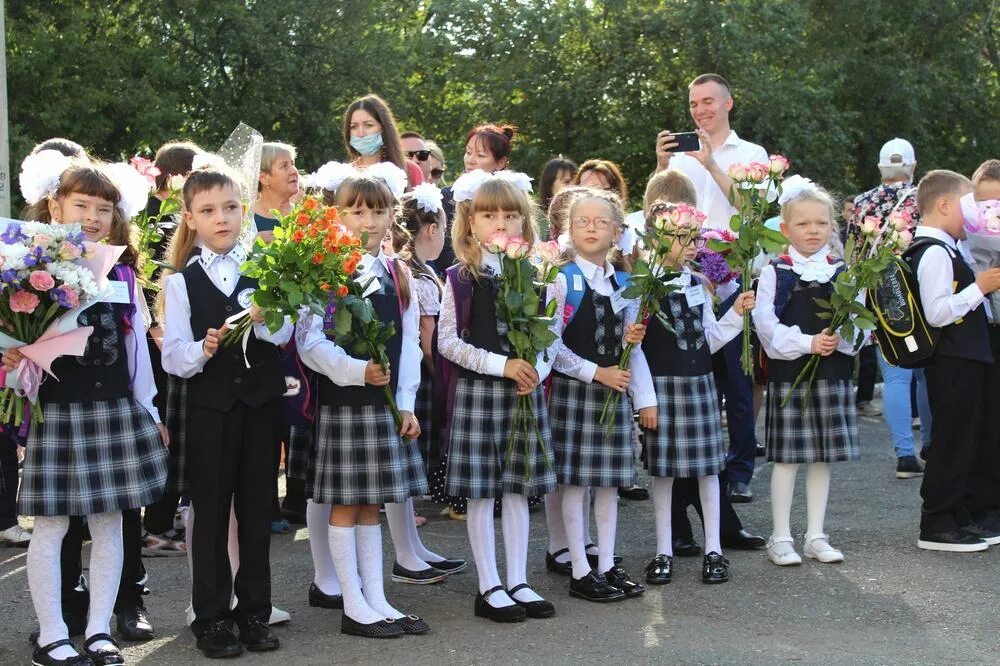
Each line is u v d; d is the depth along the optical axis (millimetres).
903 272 5676
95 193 4230
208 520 4258
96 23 22062
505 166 7113
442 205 6828
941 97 25719
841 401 5465
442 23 26156
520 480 4707
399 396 4605
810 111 23344
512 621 4613
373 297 4547
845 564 5461
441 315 4824
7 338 3934
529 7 24844
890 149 8656
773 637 4426
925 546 5719
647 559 5648
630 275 5051
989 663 4117
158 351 5527
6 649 4348
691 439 5215
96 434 4078
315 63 23875
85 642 4109
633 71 24078
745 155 7012
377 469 4438
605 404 5023
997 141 26484
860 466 7957
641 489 7039
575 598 4984
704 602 4887
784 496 5520
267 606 4367
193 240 4590
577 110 24156
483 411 4695
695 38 23141
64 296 3881
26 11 20906
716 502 5301
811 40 26328
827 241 5695
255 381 4293
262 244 4059
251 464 4328
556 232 5969
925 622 4594
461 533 6246
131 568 4484
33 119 20438
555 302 4754
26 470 4016
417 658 4203
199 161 4535
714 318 5504
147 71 21750
